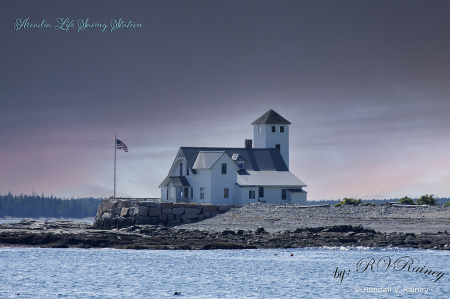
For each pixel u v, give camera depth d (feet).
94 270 163.02
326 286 142.61
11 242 217.56
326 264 171.53
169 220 284.41
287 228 243.60
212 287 140.87
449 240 205.77
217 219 279.08
